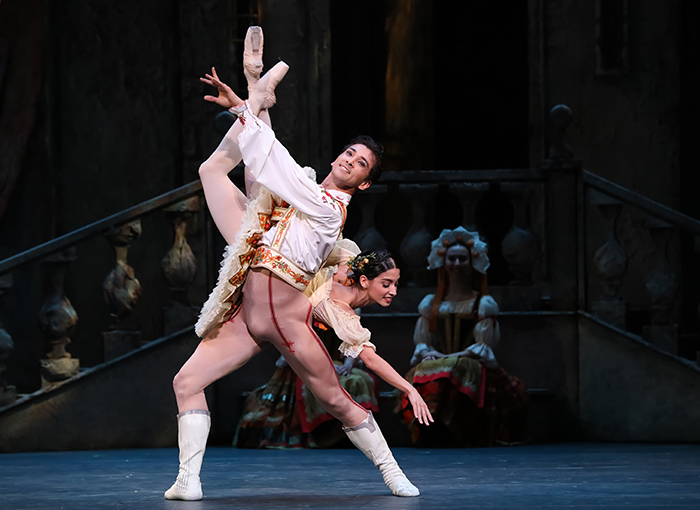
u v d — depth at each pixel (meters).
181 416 10.22
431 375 17.06
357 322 10.73
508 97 27.02
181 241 18.91
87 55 23.45
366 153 10.36
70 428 18.11
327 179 10.59
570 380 18.59
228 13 23.53
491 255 26.56
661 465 13.66
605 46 22.83
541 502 9.73
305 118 23.17
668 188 22.75
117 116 23.52
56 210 23.20
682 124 22.78
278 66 10.38
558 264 18.80
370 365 10.70
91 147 23.45
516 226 19.14
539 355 18.66
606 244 18.69
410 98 24.70
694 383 17.86
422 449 16.92
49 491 11.30
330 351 17.95
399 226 24.53
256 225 10.14
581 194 18.78
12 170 22.78
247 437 17.69
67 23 23.36
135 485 11.85
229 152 10.55
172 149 23.61
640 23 22.80
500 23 26.95
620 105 22.89
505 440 17.42
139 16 23.53
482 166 27.17
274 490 11.08
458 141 27.25
